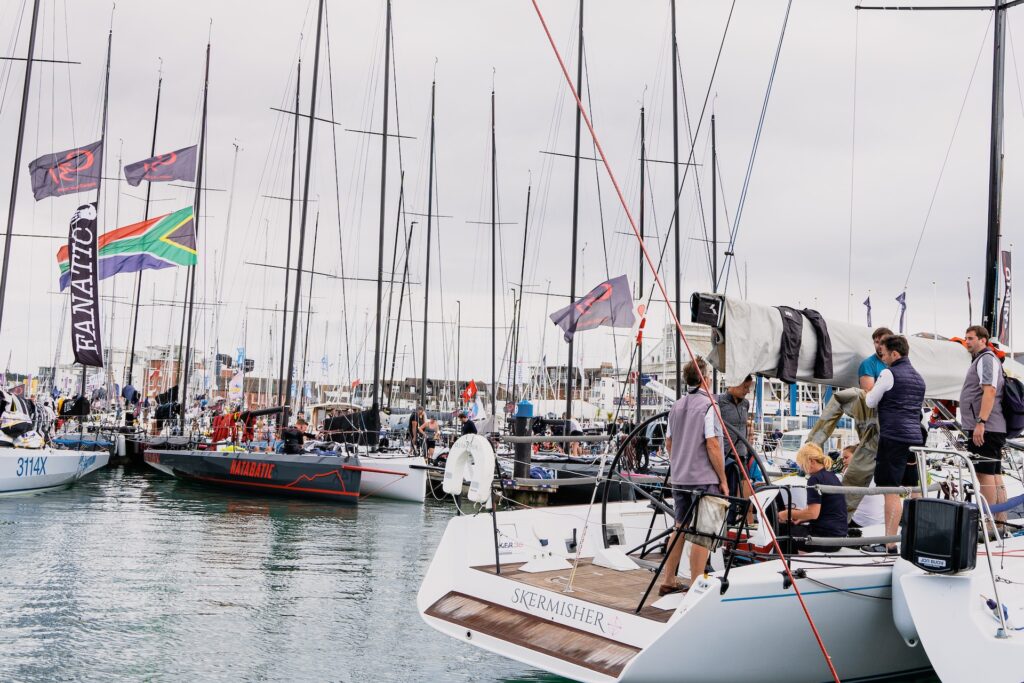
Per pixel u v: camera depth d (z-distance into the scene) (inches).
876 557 231.6
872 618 217.6
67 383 1610.5
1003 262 465.7
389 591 388.2
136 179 1034.7
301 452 854.5
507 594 238.1
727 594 195.0
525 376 1609.3
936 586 205.6
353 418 924.0
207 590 378.3
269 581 402.6
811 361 243.6
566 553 274.4
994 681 201.6
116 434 1152.8
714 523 222.7
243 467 827.4
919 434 244.1
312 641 299.3
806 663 209.9
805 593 205.6
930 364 278.4
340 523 631.8
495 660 280.8
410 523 640.4
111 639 294.0
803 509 239.8
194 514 660.1
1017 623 212.7
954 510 199.0
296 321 985.5
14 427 744.3
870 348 257.1
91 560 443.5
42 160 856.9
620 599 223.3
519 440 296.5
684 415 233.6
